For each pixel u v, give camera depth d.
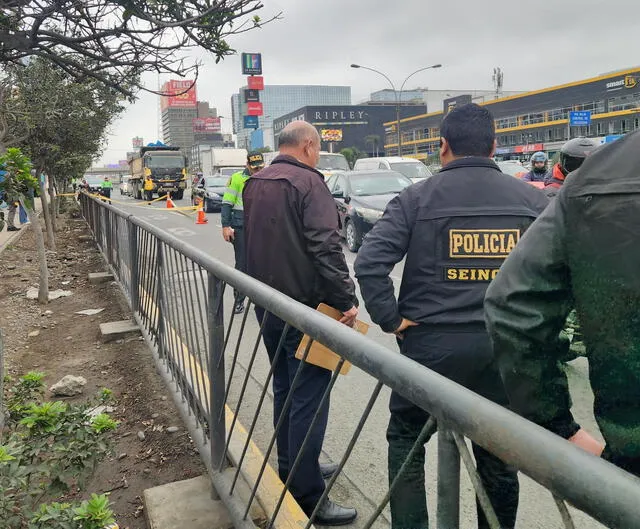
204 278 2.68
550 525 2.49
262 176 2.79
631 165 1.08
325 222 2.64
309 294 2.75
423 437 1.17
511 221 2.05
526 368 1.26
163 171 33.38
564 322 1.25
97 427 2.32
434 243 2.08
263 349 5.10
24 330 5.86
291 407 2.60
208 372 2.70
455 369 2.04
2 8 2.63
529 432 0.88
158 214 21.06
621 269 1.06
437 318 2.05
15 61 3.13
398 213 2.14
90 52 2.97
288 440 2.71
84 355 5.00
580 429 1.32
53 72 7.50
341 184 12.41
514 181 2.13
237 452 2.73
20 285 8.06
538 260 1.21
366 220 10.46
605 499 0.75
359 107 119.88
